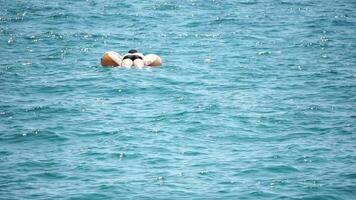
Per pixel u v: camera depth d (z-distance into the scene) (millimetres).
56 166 51312
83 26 124875
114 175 49438
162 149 55531
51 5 150625
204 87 78875
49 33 116688
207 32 120062
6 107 68750
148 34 117562
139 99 73062
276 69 90062
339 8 152000
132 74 85250
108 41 110750
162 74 85562
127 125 62531
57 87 78312
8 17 133625
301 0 165125
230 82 81875
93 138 58625
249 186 47344
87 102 71562
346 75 86062
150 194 45844
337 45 108125
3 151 55000
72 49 103438
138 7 149500
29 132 59969
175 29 122750
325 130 61250
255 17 137250
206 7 150625
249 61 95500
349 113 67188
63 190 46500
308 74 86750
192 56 98875
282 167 51125
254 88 78812
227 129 61406
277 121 64188
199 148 55969
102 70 87938
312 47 106438
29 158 53188
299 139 58500
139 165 51688
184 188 46969
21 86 78750
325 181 48219
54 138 58500
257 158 53281
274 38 114438
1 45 105938
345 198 45406
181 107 69375
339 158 53219
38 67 90062
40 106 69375
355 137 58938
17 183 47812
